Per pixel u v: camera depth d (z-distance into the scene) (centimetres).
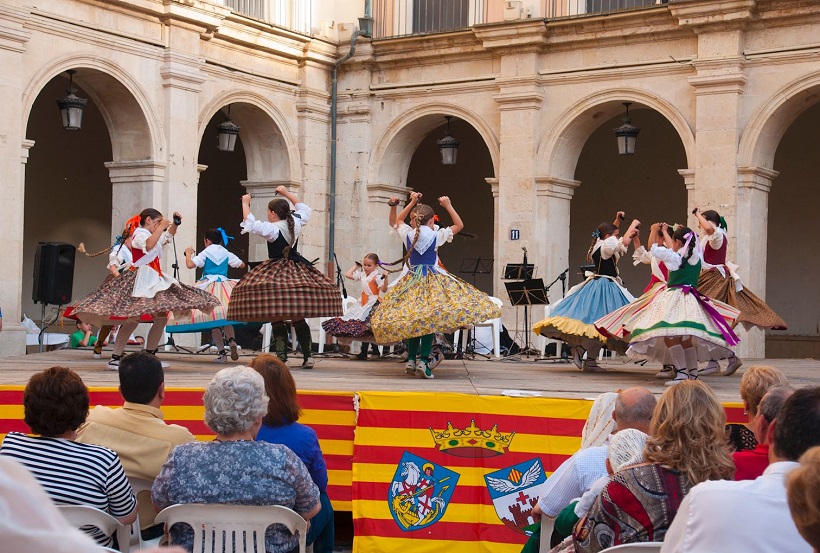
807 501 151
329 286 737
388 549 553
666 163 1609
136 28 1185
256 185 1417
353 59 1428
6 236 1042
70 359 849
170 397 575
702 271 850
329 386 632
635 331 696
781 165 1520
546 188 1319
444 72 1391
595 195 1672
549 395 584
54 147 1556
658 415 312
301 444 414
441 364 891
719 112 1200
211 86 1284
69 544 99
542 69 1324
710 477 303
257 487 342
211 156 1828
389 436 560
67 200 1582
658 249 689
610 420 408
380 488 558
